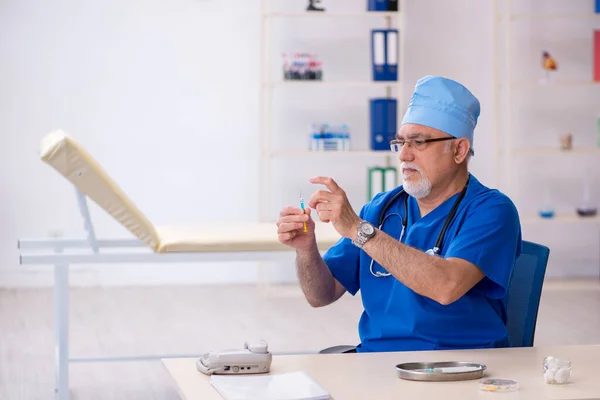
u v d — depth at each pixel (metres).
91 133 6.36
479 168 6.72
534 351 1.97
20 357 4.53
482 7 6.61
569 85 6.60
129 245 3.59
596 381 1.69
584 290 6.38
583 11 6.66
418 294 2.14
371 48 6.16
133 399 3.85
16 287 6.39
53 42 6.27
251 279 6.69
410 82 6.61
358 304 5.93
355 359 1.89
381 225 2.34
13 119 6.28
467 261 2.07
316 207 2.07
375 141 6.18
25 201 6.36
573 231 6.82
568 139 6.38
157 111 6.42
